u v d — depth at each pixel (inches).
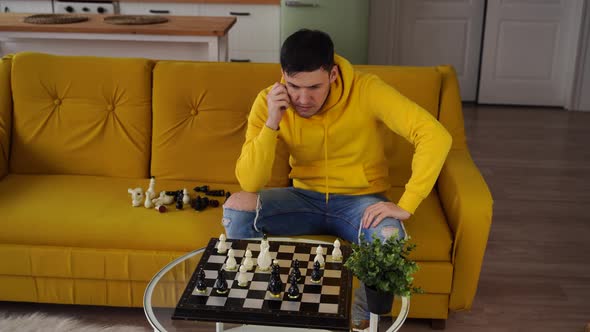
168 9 196.9
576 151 177.5
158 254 89.4
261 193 90.7
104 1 195.3
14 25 141.9
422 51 221.9
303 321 65.0
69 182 103.8
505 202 143.3
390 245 64.8
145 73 107.7
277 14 196.5
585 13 205.6
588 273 113.8
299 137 88.4
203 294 68.7
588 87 213.3
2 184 102.6
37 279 92.8
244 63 108.1
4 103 107.3
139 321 96.0
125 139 107.0
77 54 150.8
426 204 97.0
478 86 223.1
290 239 83.0
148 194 96.1
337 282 71.5
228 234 87.5
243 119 105.5
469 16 217.5
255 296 68.6
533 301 104.4
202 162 105.9
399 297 69.5
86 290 92.8
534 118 207.2
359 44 195.6
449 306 91.6
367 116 87.6
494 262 116.6
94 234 90.3
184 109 106.3
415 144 84.7
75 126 107.4
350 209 88.4
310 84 78.4
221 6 196.4
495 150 176.9
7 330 91.7
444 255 88.4
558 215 137.3
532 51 216.4
